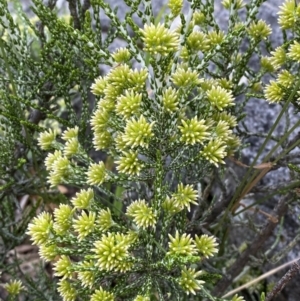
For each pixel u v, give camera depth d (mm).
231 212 187
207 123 144
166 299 159
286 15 147
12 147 188
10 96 167
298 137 171
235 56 172
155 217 133
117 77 137
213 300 128
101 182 140
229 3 163
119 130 141
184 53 155
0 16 177
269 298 154
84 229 134
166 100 135
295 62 166
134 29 132
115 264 128
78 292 138
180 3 141
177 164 148
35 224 139
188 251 126
